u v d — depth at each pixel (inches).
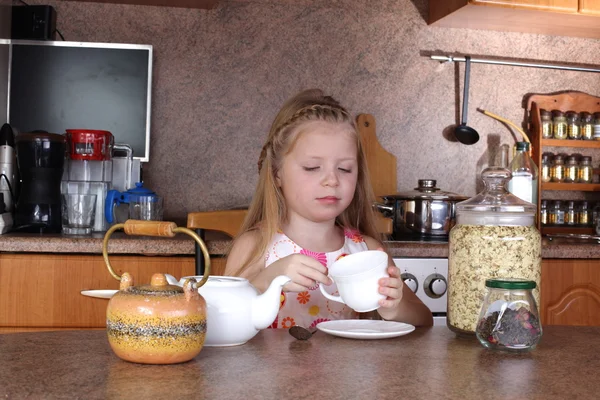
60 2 97.8
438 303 79.3
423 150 104.7
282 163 55.1
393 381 27.0
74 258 73.7
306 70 102.0
